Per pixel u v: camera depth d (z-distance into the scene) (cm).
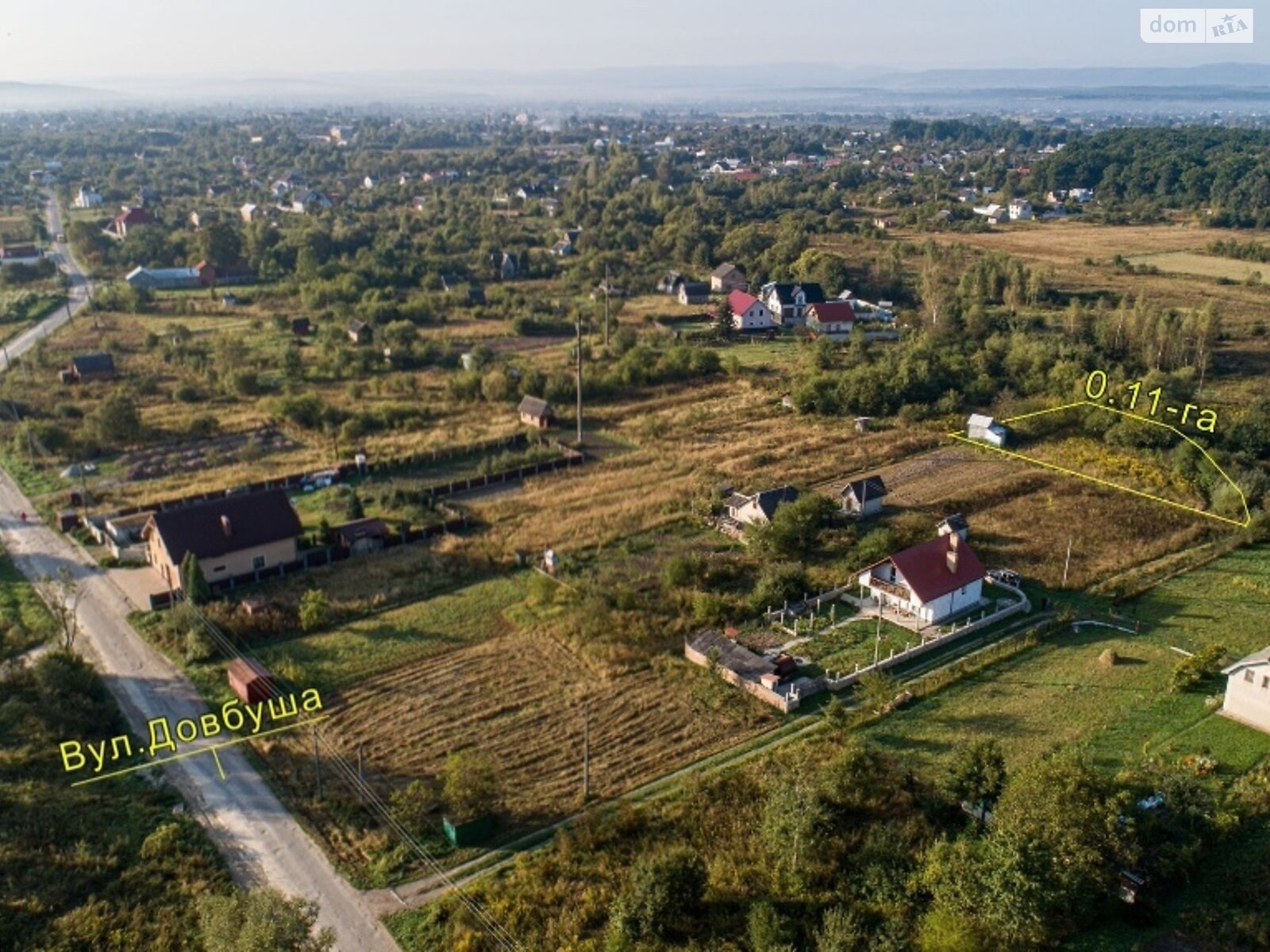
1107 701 4319
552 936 3053
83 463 7256
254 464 7288
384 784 3794
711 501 6431
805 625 4981
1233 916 3072
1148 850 3216
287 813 3638
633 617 5031
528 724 4188
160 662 4641
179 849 3428
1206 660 4381
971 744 3684
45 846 3447
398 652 4747
